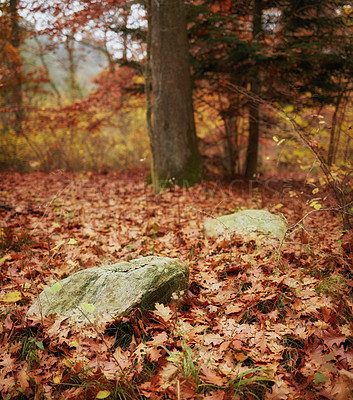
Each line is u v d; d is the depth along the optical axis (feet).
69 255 11.96
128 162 39.19
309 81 23.12
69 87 56.13
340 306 8.07
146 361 7.14
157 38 21.61
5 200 19.74
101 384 6.40
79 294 8.25
